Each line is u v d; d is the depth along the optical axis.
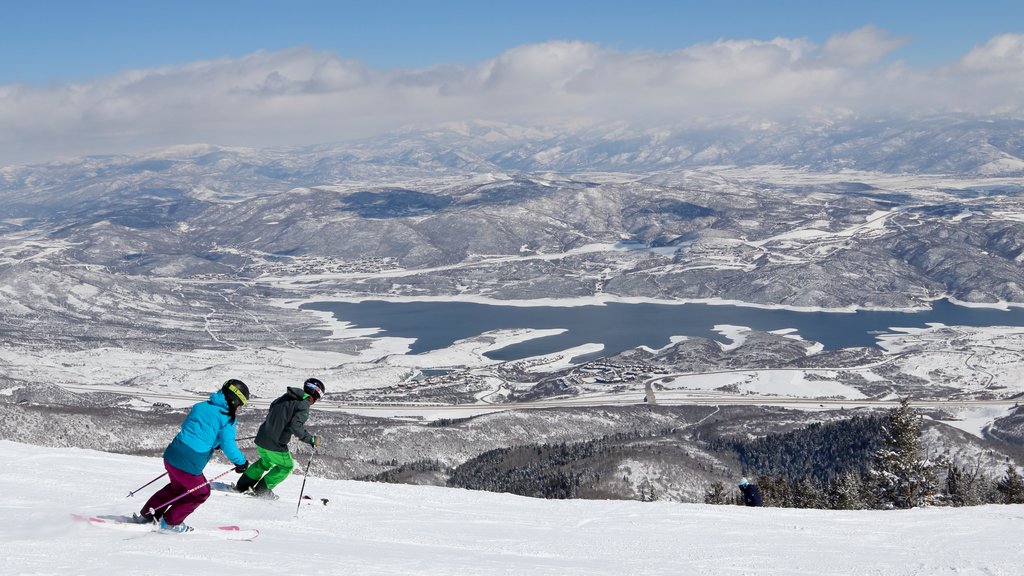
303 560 11.07
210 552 10.95
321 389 15.91
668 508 20.44
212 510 14.55
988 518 19.98
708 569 14.06
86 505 13.91
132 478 17.70
